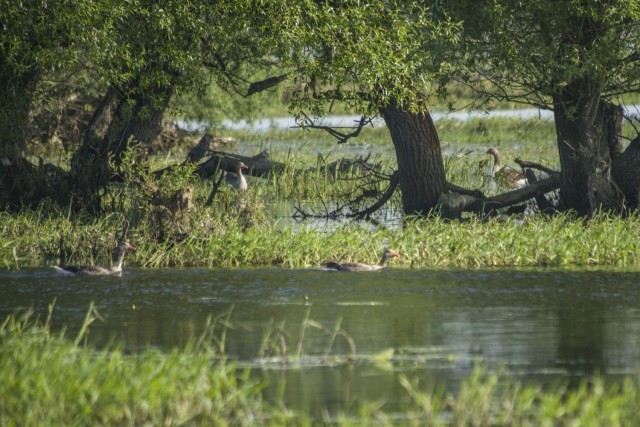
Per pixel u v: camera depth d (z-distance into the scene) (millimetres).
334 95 88188
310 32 82625
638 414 36344
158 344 48219
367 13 83312
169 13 81438
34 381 37406
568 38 83125
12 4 75125
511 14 81375
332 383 41656
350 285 63594
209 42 89000
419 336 49750
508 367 43844
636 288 62000
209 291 61812
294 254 73438
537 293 60500
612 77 82000
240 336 50062
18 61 84812
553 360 44906
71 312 55719
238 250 74188
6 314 55094
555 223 81188
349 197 106750
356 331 50938
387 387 41000
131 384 37500
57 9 75500
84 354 40812
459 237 76188
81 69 108562
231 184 102250
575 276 66312
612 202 85375
